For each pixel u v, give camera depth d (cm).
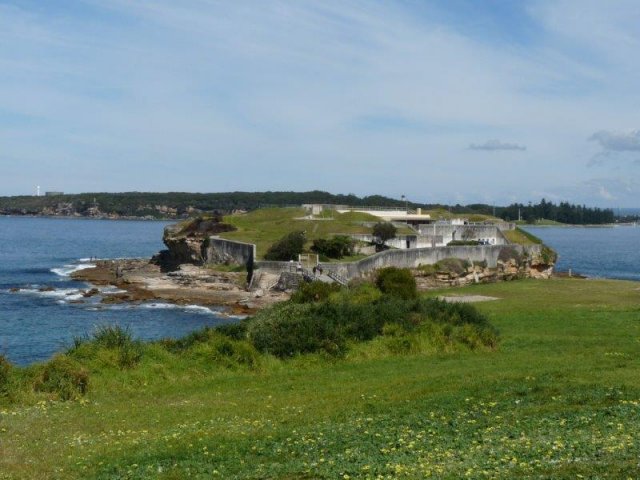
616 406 1560
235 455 1320
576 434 1318
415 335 2681
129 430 1575
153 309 5681
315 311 2752
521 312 4112
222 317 5297
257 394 1969
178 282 7188
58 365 2036
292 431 1480
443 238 8850
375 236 8338
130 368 2183
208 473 1212
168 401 1903
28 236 18875
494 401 1694
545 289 6284
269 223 9669
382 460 1220
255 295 6306
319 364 2419
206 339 2469
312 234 8412
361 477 1126
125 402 1898
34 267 9819
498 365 2291
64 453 1377
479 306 4656
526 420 1466
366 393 1897
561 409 1568
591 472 1065
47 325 4903
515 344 2872
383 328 2706
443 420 1526
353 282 6291
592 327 3412
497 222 10625
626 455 1149
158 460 1310
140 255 12650
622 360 2369
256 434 1475
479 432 1387
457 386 1916
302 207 11306
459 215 12269
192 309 5681
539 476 1058
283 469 1197
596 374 2019
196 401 1889
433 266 7350
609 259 13525
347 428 1486
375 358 2511
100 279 7938
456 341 2723
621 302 5088
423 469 1134
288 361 2427
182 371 2247
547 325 3506
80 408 1819
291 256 7044
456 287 6825
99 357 2175
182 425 1595
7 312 5488
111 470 1255
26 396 1909
